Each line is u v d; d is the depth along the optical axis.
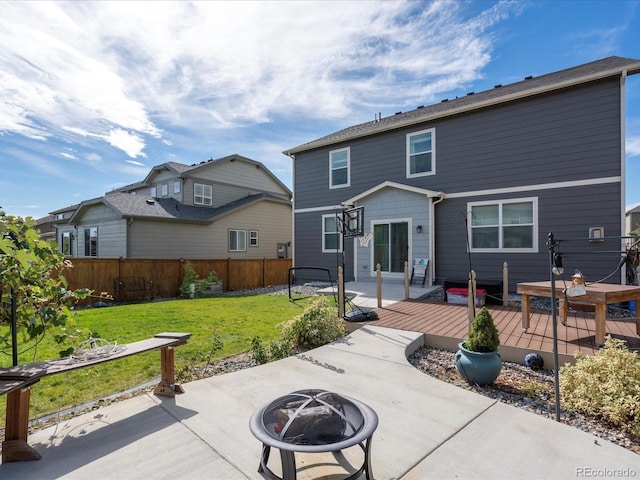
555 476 2.03
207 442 2.38
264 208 19.36
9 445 2.16
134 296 10.79
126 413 2.80
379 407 2.90
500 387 3.51
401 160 11.13
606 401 2.79
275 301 9.73
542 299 7.94
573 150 8.30
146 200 16.33
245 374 3.64
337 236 12.62
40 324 3.15
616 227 7.80
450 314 6.46
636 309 4.77
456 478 2.01
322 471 2.05
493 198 9.38
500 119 9.30
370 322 5.77
